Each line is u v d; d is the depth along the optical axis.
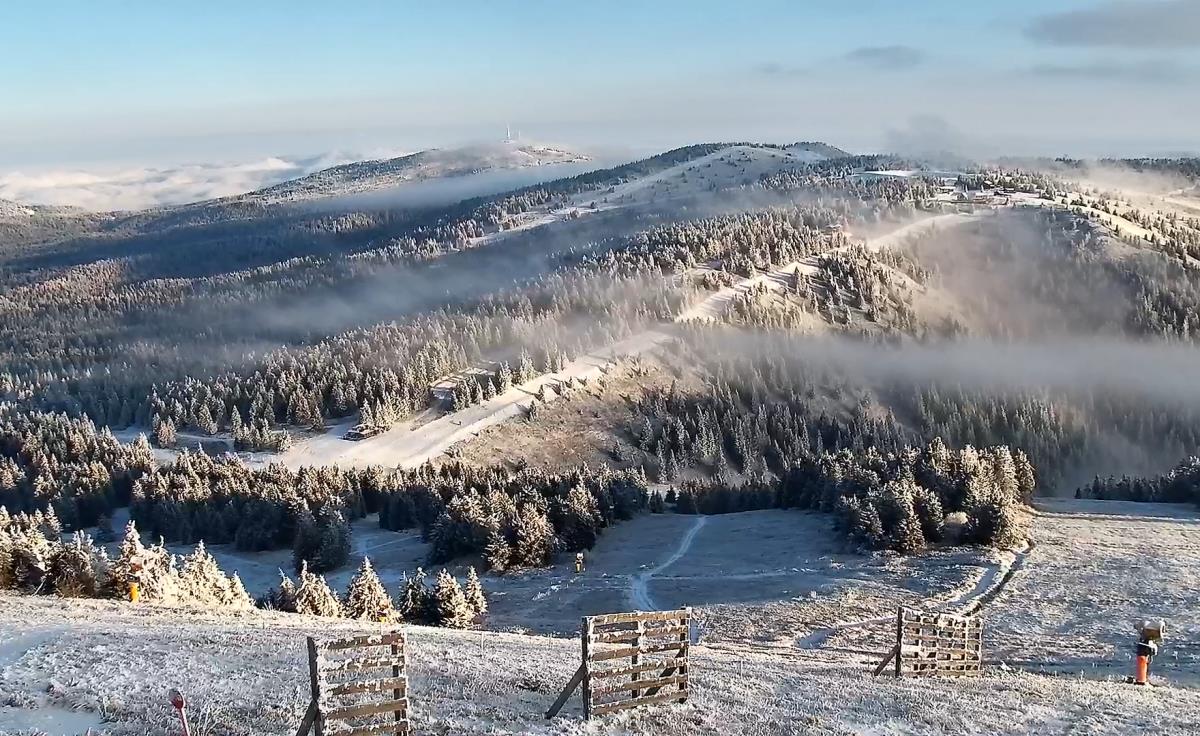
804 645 48.00
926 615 30.84
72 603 37.12
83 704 19.19
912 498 73.06
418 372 196.50
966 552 68.12
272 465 132.12
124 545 44.72
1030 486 90.56
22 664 23.27
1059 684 29.53
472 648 29.16
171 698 19.44
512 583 77.25
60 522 119.25
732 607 59.12
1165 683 36.00
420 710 18.98
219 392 187.62
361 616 56.59
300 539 94.00
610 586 71.06
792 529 85.38
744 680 25.30
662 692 20.33
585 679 18.92
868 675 29.14
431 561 88.00
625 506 101.31
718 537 86.94
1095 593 55.00
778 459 192.50
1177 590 54.59
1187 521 80.69
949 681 28.50
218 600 49.72
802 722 20.25
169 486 119.44
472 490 92.62
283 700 19.58
